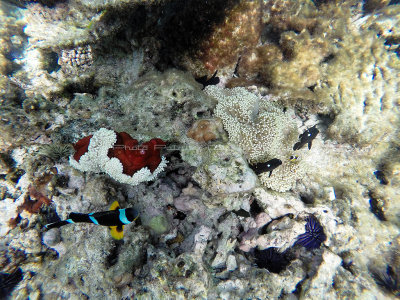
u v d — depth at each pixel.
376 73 0.50
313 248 0.41
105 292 0.34
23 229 0.38
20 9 0.61
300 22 0.51
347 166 0.49
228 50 0.47
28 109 0.42
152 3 0.42
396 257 0.41
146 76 0.46
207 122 0.39
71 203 0.38
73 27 0.60
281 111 0.46
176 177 0.44
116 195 0.38
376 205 0.46
